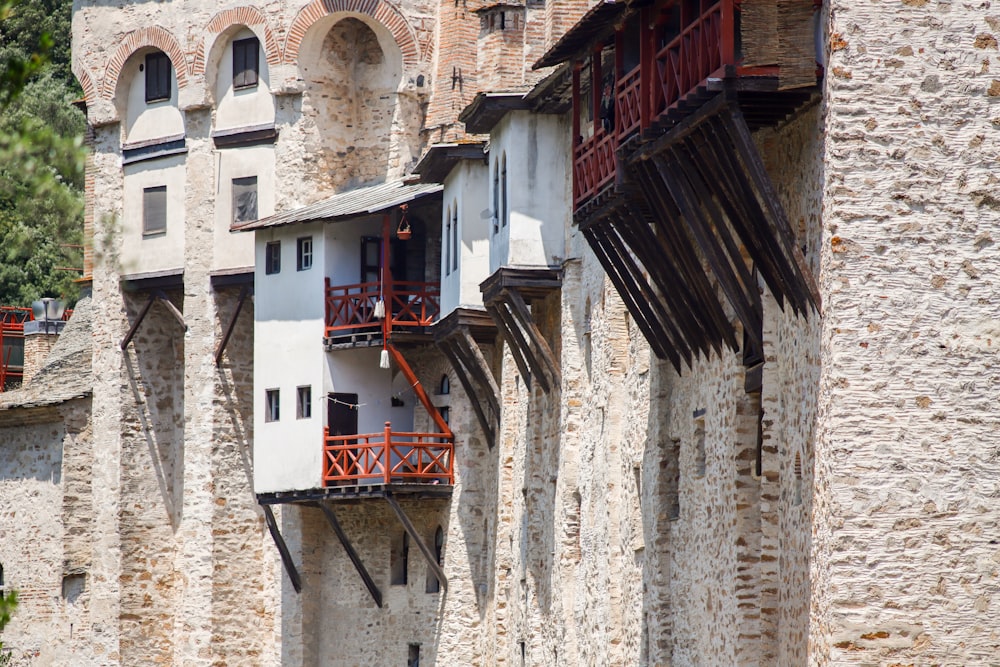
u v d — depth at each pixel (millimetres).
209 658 83812
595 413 60344
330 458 77812
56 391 92312
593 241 52844
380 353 78938
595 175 51750
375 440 78312
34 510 93250
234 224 84688
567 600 62406
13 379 106938
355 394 78625
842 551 37344
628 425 57250
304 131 83938
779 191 43000
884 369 37719
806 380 40781
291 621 82125
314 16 83812
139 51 88312
